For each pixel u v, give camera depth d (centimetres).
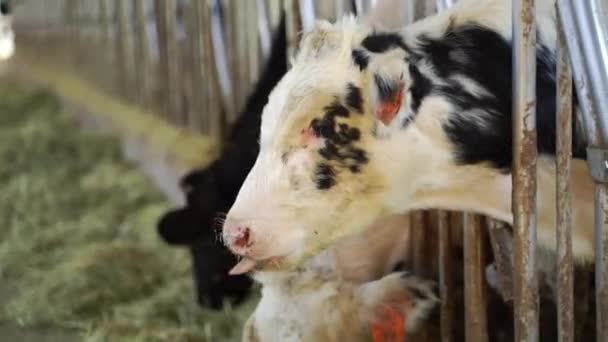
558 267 229
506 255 252
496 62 231
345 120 226
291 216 228
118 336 325
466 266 252
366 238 272
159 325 332
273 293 271
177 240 336
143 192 463
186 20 492
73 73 735
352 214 231
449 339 264
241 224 227
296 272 268
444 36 231
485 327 255
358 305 264
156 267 369
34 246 398
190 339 322
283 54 340
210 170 341
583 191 237
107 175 496
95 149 556
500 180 235
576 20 216
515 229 229
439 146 230
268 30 394
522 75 222
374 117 226
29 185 484
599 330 226
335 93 226
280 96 230
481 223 250
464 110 229
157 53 550
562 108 222
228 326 329
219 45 452
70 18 730
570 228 227
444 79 228
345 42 229
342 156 227
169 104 538
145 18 564
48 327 337
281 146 228
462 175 233
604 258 223
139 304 345
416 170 231
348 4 305
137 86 595
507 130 231
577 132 234
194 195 339
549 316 264
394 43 229
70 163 533
